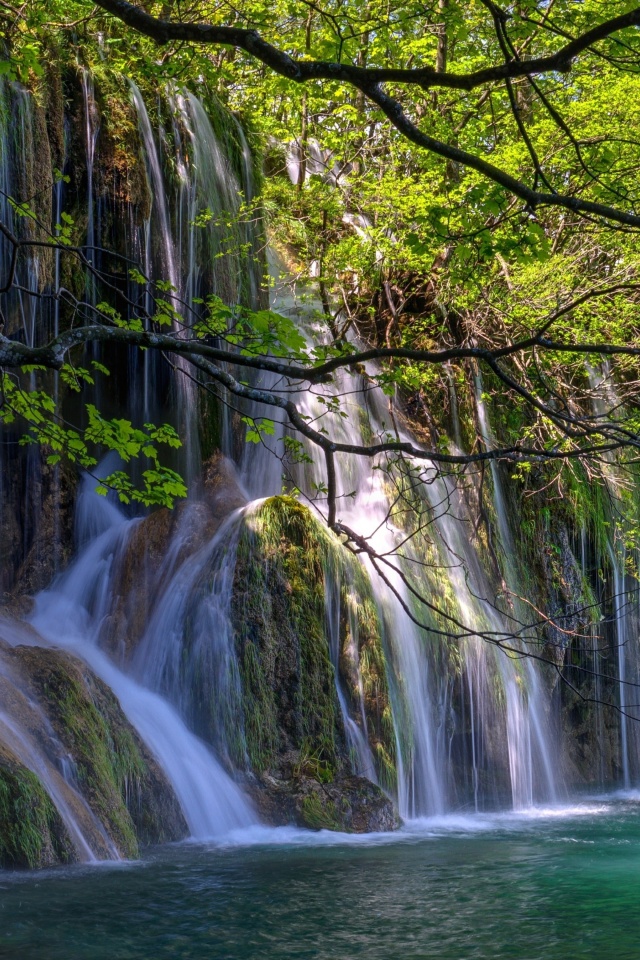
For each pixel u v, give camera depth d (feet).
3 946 19.95
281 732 40.01
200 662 40.37
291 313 56.49
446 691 47.24
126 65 46.98
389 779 42.01
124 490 23.91
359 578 44.04
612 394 59.06
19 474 45.47
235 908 23.58
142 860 29.60
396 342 56.65
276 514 42.55
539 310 50.85
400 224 53.88
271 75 50.62
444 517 52.95
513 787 50.42
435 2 35.01
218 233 50.49
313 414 51.70
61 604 44.65
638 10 14.19
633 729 64.34
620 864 30.30
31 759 29.40
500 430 58.13
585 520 61.62
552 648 57.41
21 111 39.47
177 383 49.55
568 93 50.70
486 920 23.02
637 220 15.52
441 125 47.67
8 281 17.39
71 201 43.39
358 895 25.30
